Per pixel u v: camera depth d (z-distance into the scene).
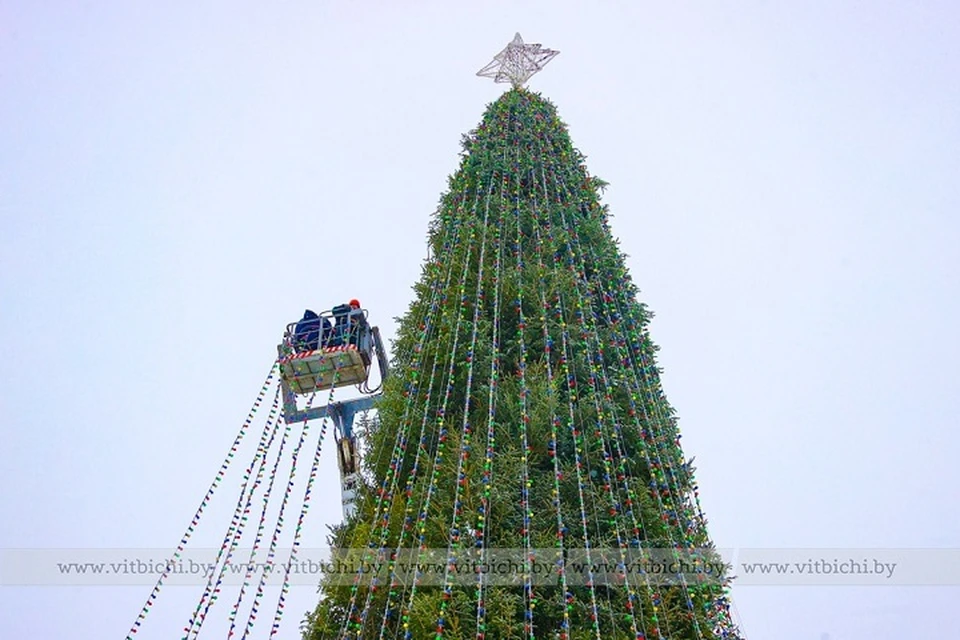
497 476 12.06
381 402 14.47
